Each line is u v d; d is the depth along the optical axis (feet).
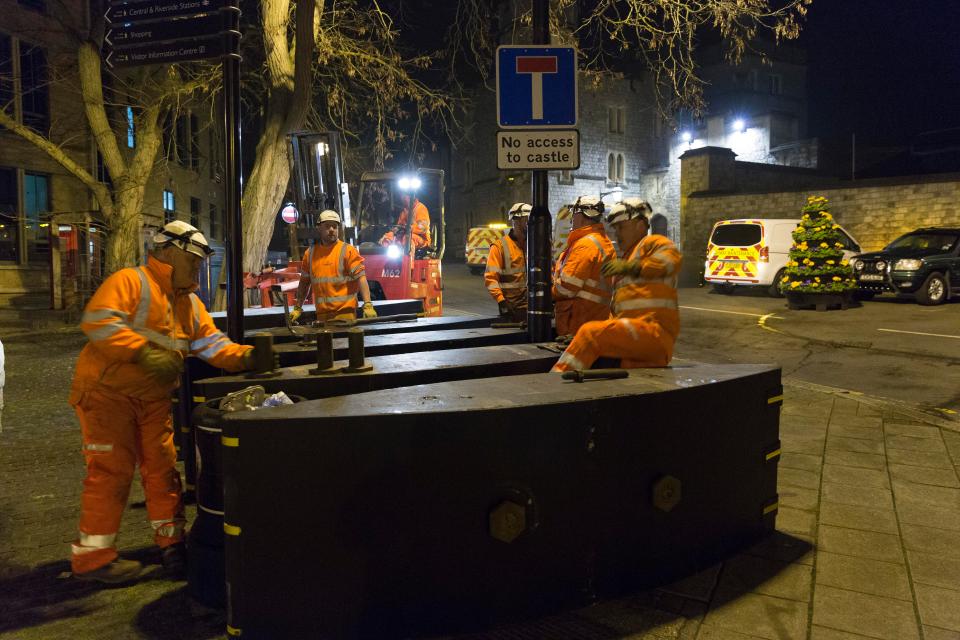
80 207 64.64
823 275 49.47
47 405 25.08
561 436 9.83
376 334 18.79
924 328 40.09
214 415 10.25
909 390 26.53
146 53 15.44
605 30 37.35
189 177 84.07
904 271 50.75
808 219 50.49
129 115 66.49
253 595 8.96
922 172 124.67
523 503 9.50
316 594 9.03
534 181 17.07
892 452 18.38
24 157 61.16
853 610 10.19
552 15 38.22
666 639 9.41
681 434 11.05
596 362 13.66
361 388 12.21
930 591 10.77
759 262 59.67
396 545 9.18
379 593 9.17
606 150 140.26
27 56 61.52
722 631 9.61
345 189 36.24
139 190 49.16
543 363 14.11
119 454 11.36
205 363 15.03
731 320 46.09
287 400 10.66
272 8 40.68
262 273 36.81
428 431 9.17
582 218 18.02
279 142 40.81
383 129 47.09
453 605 9.43
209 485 10.56
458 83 47.85
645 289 13.42
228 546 9.02
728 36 36.09
